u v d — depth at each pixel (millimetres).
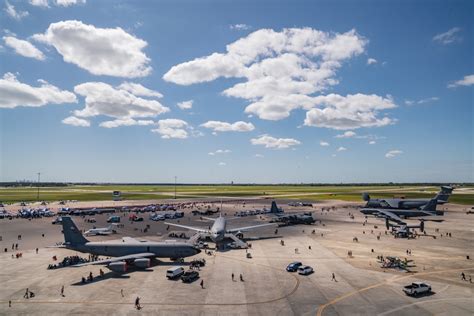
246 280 64062
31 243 99000
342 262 77625
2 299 53906
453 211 186625
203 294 56312
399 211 160500
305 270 67500
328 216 170750
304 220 143125
